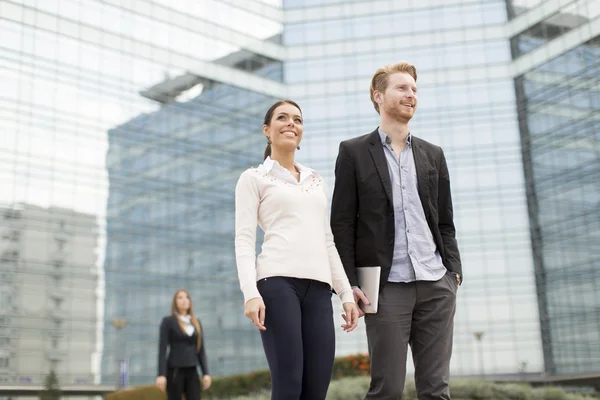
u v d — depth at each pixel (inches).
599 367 1178.0
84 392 1119.6
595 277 1210.0
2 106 1161.4
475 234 1381.6
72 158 1222.3
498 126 1411.2
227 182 1421.0
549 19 1354.6
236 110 1457.9
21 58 1197.7
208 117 1416.1
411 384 336.8
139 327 1221.1
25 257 1120.8
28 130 1181.1
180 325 308.3
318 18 1515.7
